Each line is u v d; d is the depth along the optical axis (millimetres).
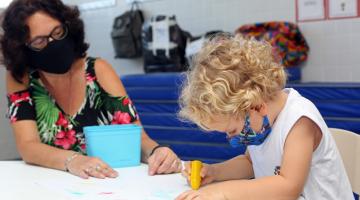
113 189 1153
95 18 4816
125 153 1431
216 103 967
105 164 1318
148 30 3982
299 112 1051
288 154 1025
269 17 3590
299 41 3361
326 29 3318
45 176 1319
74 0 4957
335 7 3258
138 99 3611
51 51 1547
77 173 1312
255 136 1065
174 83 3408
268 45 1110
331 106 2742
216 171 1235
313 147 1065
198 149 3170
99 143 1404
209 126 1024
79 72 1730
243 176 1282
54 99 1704
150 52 3980
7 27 1539
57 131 1667
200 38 3723
